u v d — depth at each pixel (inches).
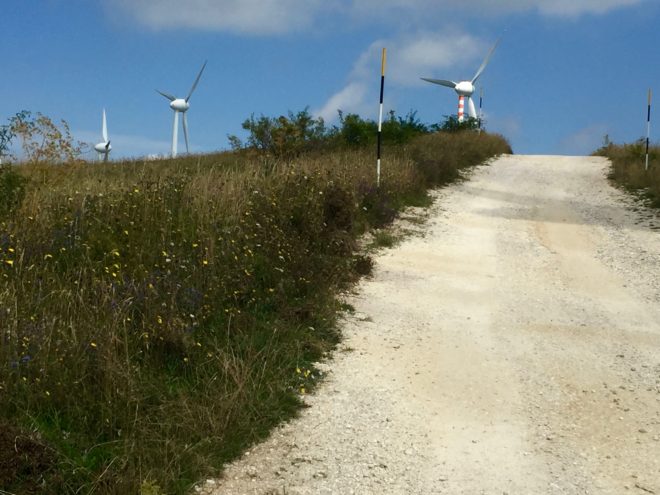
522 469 213.5
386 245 488.1
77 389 212.1
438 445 226.5
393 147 910.4
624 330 345.7
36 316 242.1
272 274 342.6
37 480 175.2
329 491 195.8
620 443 231.5
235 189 424.5
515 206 701.3
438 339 319.6
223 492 191.2
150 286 267.4
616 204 728.3
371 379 271.9
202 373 242.7
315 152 855.7
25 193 369.1
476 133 1300.4
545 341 324.5
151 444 200.4
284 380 254.8
